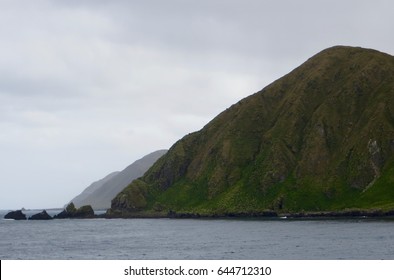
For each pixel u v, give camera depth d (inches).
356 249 4296.3
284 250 4407.0
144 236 6865.2
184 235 6806.1
